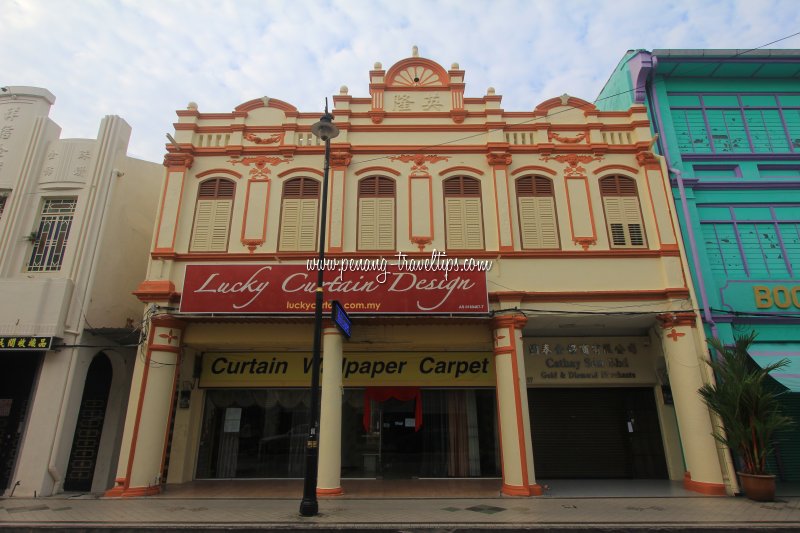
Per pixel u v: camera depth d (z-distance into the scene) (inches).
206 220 480.4
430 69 546.3
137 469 401.4
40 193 501.4
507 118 522.0
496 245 468.4
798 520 309.4
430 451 497.0
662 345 452.4
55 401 434.0
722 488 393.1
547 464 501.0
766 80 557.9
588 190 487.5
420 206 484.1
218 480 482.3
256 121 518.9
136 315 538.9
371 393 508.4
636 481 473.4
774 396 391.9
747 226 494.6
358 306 415.8
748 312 458.9
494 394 512.7
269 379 502.3
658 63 534.9
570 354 518.6
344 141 505.0
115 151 524.4
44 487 412.8
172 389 437.1
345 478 487.5
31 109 532.4
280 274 424.8
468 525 302.5
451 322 451.8
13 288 451.5
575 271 458.6
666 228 470.3
